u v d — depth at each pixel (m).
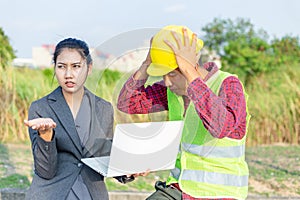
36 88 10.13
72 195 3.51
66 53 3.51
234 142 3.20
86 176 3.59
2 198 5.96
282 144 10.48
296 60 13.36
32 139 3.56
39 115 3.59
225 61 13.50
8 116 9.73
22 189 6.10
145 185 6.51
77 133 3.56
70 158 3.58
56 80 3.86
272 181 7.02
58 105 3.60
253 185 6.84
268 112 10.69
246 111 3.21
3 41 12.45
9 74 10.03
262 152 9.35
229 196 3.18
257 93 11.18
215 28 15.17
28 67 11.66
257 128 10.60
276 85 11.40
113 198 6.06
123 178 3.52
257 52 13.35
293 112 10.64
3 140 9.49
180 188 3.27
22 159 7.90
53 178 3.54
